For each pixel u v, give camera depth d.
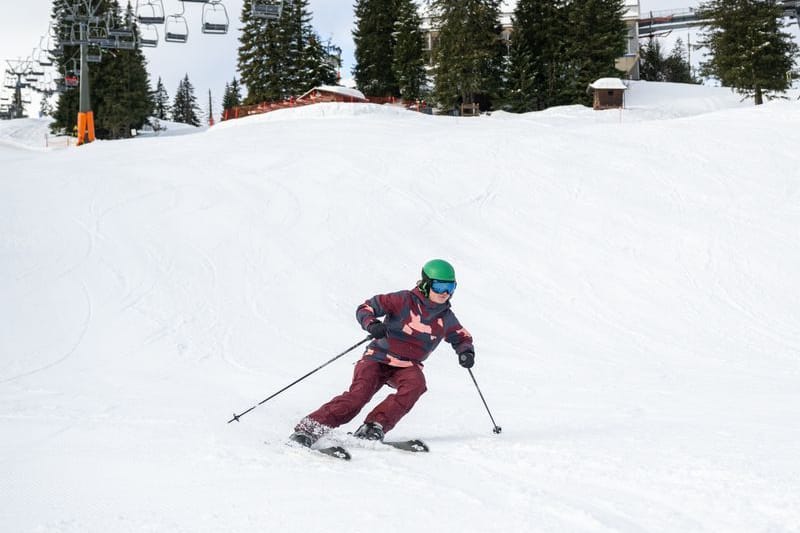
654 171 17.59
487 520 2.62
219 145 22.84
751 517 2.58
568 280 12.55
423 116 36.84
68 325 9.72
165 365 8.35
